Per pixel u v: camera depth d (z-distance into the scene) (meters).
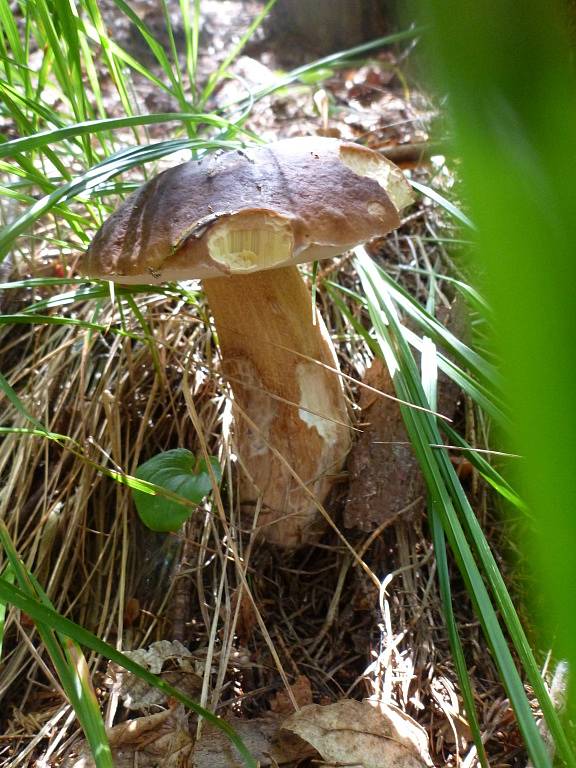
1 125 0.51
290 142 0.29
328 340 0.34
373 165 0.30
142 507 0.32
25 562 0.35
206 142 0.32
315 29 0.65
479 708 0.30
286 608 0.35
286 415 0.32
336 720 0.28
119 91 0.38
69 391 0.40
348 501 0.34
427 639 0.32
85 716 0.25
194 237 0.26
